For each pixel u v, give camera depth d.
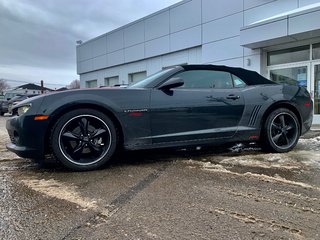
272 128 4.46
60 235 1.99
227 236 1.98
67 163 3.45
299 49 9.64
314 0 8.99
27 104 3.40
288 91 4.56
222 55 11.80
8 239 1.94
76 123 3.50
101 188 2.92
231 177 3.26
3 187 2.95
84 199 2.62
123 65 17.81
